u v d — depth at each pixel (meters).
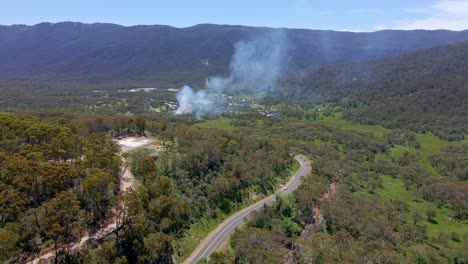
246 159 116.94
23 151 73.00
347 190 123.00
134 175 86.25
